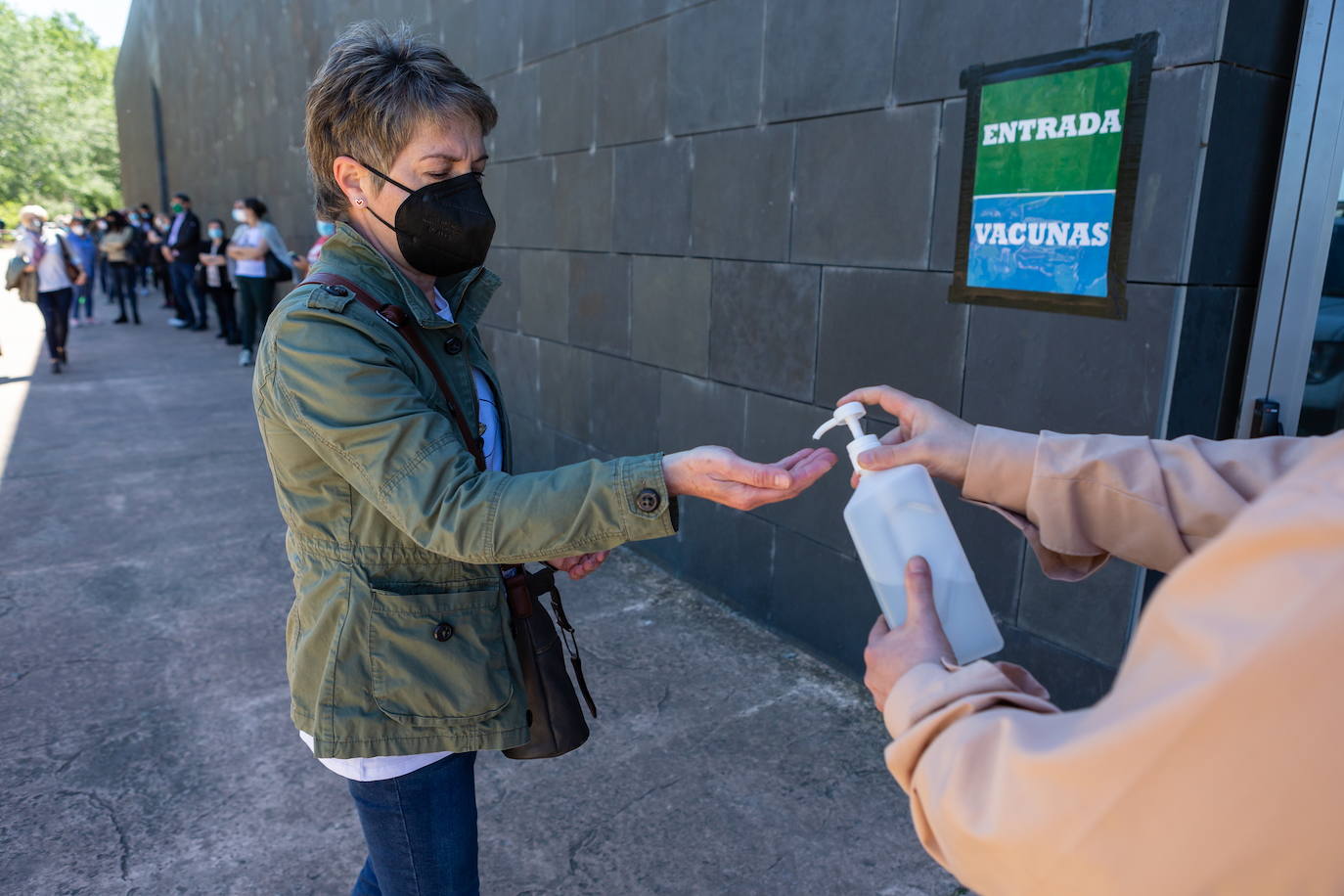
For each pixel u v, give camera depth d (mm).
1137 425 2125
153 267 18109
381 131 1264
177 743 2779
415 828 1326
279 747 2762
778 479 1015
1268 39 1944
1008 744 553
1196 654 465
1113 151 2084
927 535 964
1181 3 1927
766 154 3119
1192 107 1933
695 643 3348
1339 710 425
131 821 2434
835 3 2773
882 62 2648
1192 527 957
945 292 2551
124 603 3750
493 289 1504
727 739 2756
